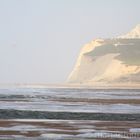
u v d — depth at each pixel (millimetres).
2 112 128375
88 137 86625
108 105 177875
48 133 91750
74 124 108250
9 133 91188
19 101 199125
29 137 86000
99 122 113188
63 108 153375
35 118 121000
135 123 111312
